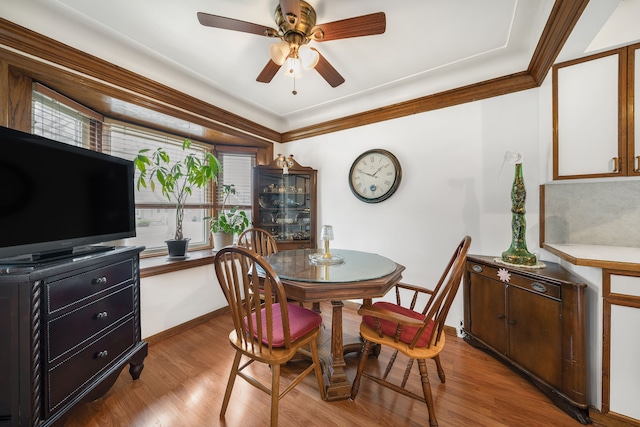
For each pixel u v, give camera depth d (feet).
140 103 6.73
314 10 4.85
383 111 8.84
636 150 4.64
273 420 3.83
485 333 6.35
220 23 4.57
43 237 4.01
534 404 4.76
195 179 8.03
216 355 6.44
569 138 5.31
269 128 10.87
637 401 4.00
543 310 4.96
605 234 5.82
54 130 5.98
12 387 3.31
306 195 10.64
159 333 7.13
